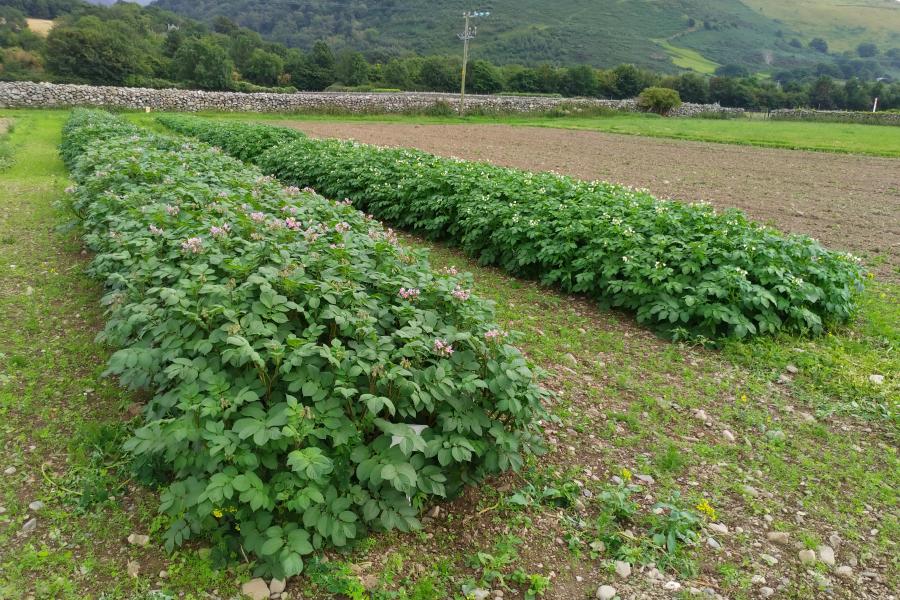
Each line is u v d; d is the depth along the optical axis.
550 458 4.05
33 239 8.21
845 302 6.34
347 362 3.25
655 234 7.01
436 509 3.47
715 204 13.22
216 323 3.56
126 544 3.09
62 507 3.31
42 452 3.74
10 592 2.73
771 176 17.84
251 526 2.90
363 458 3.06
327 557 3.04
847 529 3.53
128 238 5.12
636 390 5.05
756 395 5.04
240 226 5.09
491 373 3.57
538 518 3.49
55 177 13.16
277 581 2.87
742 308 6.12
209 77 54.16
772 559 3.28
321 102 39.84
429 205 9.49
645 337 6.17
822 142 29.30
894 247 9.76
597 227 7.24
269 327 3.38
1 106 31.83
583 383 5.13
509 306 6.84
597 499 3.65
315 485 2.90
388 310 4.07
